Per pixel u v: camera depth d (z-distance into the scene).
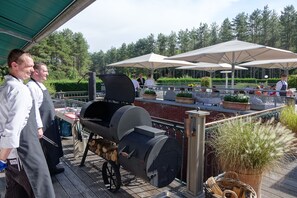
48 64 40.94
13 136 1.69
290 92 7.49
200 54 7.93
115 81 3.31
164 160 2.47
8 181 1.97
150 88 11.41
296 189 2.95
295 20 41.44
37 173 1.89
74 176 3.29
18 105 1.73
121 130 2.70
